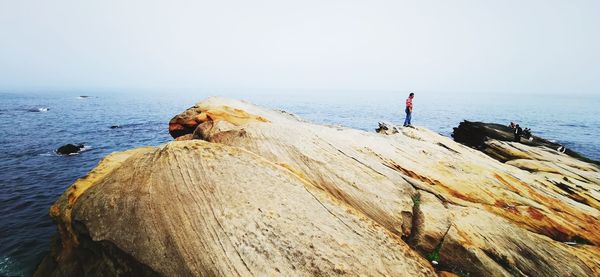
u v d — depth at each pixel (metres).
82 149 41.88
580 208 12.93
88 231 8.08
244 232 7.24
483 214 10.19
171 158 8.96
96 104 145.62
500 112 136.75
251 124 12.96
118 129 61.19
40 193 25.30
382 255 7.67
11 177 29.16
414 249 9.18
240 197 7.99
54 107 118.75
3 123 65.62
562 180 16.16
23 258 16.02
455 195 12.60
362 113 111.44
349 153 12.32
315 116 95.06
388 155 14.06
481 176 13.98
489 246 9.20
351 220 8.43
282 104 161.75
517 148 24.69
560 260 9.23
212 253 6.92
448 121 87.81
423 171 13.52
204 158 9.02
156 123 72.12
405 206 10.20
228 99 19.17
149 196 8.04
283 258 6.86
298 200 8.36
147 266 7.12
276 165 9.87
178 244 7.16
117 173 9.12
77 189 9.93
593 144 55.03
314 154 11.54
